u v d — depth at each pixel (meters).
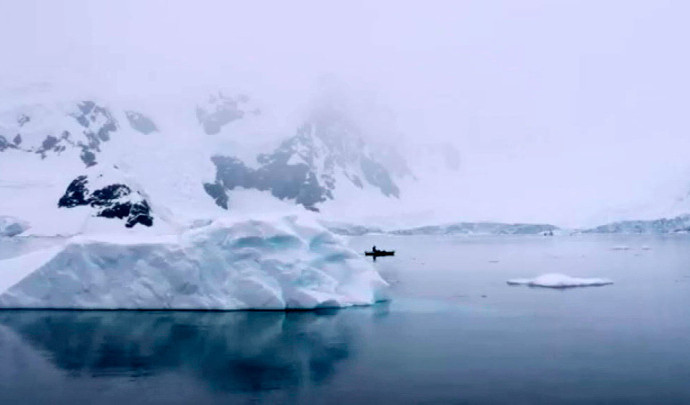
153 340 26.55
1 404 18.08
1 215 129.12
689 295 41.66
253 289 33.28
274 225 33.72
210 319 31.05
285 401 18.30
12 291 34.22
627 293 42.97
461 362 22.84
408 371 21.59
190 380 20.39
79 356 23.81
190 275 33.16
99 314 32.38
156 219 129.75
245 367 22.22
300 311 33.62
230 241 33.59
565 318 32.25
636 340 26.55
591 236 167.88
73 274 34.03
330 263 36.50
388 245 124.19
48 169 159.62
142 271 33.75
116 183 133.12
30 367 22.22
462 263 73.69
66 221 128.50
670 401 18.12
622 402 18.06
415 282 51.75
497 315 33.38
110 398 18.61
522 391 19.16
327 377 20.77
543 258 82.06
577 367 21.98
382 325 30.20
